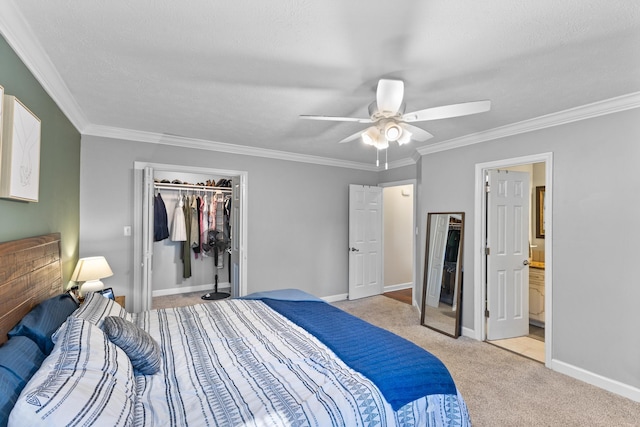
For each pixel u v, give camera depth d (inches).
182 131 136.8
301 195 190.1
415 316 171.8
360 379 57.3
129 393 49.9
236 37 65.8
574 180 107.8
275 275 180.9
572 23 59.9
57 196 95.3
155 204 198.5
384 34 64.1
